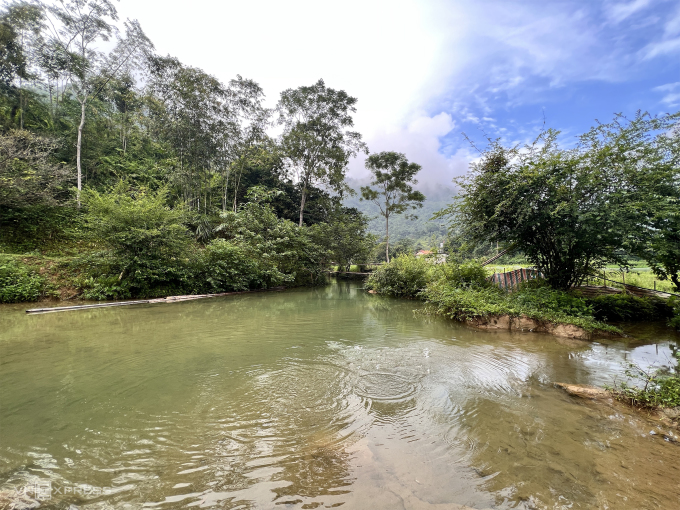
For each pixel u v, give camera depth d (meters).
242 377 4.66
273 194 27.33
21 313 9.37
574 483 2.45
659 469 2.64
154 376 4.66
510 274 11.55
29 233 14.76
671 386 3.95
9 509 2.09
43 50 17.95
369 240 29.92
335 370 5.00
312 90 25.11
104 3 17.55
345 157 27.00
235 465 2.63
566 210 8.46
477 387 4.39
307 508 2.15
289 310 10.89
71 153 20.39
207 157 20.06
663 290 12.52
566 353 6.02
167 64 18.08
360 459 2.74
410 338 7.06
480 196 10.19
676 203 7.97
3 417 3.41
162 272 13.06
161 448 2.87
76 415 3.47
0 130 17.02
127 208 12.00
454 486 2.40
